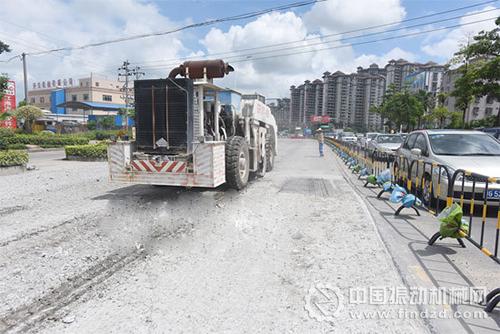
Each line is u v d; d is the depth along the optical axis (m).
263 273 3.82
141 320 2.91
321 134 20.80
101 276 3.75
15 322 2.90
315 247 4.60
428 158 7.43
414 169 8.26
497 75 23.14
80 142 25.59
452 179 5.19
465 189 6.12
